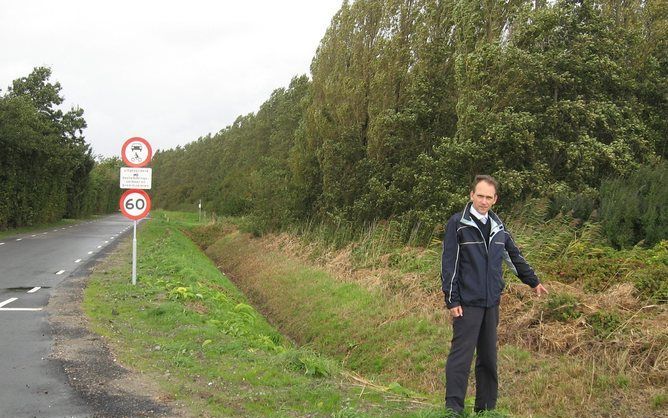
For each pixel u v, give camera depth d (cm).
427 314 986
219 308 1032
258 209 2633
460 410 443
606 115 1388
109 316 874
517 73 1361
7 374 577
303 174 2291
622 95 1513
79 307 939
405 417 472
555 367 693
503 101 1397
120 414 473
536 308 820
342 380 612
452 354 446
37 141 3048
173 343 713
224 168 6444
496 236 443
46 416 464
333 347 1052
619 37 1520
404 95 1816
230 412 489
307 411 499
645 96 1558
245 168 5109
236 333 828
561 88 1453
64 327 793
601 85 1470
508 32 1466
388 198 1697
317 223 2194
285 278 1595
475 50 1440
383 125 1752
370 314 1088
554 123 1387
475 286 436
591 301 790
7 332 762
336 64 2142
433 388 776
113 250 2000
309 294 1367
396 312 1047
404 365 864
